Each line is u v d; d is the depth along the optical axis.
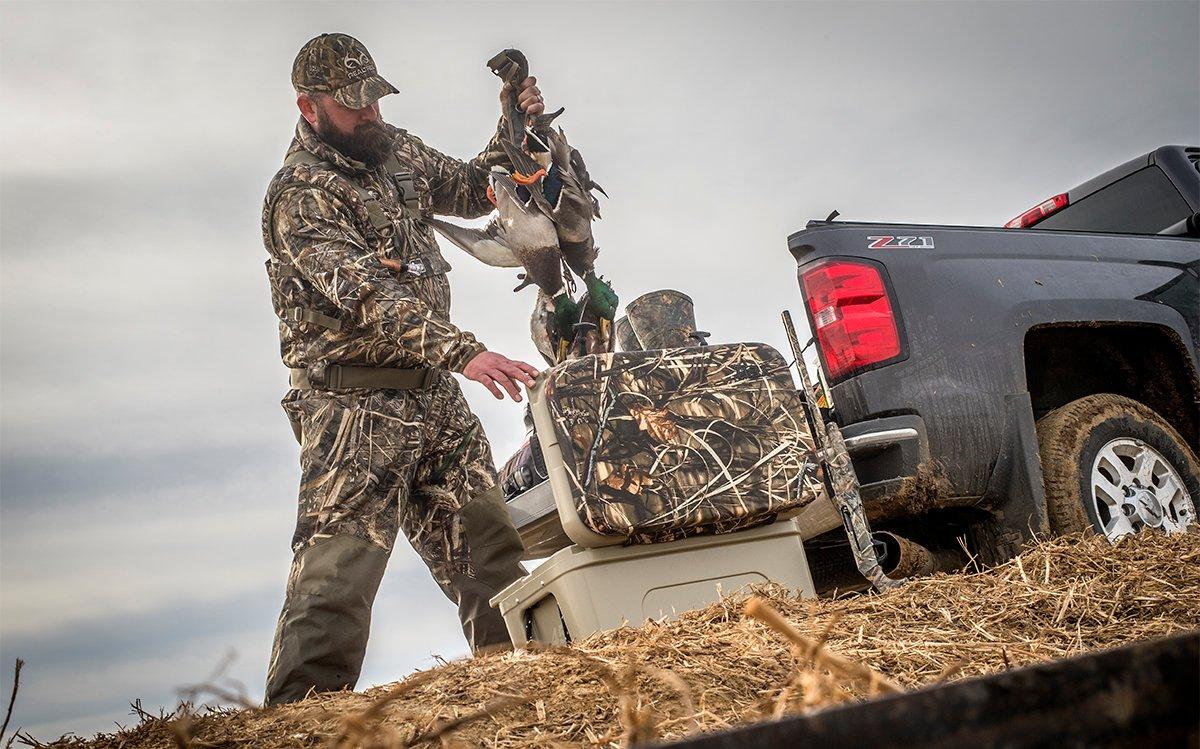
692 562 3.15
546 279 3.96
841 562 4.17
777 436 3.23
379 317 3.33
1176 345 4.71
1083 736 0.72
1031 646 2.57
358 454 3.39
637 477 3.07
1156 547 3.18
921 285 4.12
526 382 3.21
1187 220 5.04
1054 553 3.15
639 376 3.17
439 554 3.71
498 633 3.65
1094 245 4.66
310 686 3.18
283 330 3.55
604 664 2.25
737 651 2.42
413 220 3.74
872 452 3.93
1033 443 4.08
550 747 1.89
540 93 4.02
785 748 0.70
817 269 4.13
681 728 1.92
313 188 3.49
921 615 2.81
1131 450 4.32
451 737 1.93
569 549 3.09
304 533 3.33
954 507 4.05
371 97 3.52
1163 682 0.74
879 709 0.71
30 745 2.36
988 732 0.71
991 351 4.12
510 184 3.90
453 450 3.67
